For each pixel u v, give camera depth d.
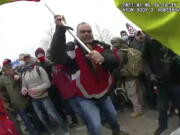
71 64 3.15
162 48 3.58
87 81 3.12
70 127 5.26
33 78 4.77
